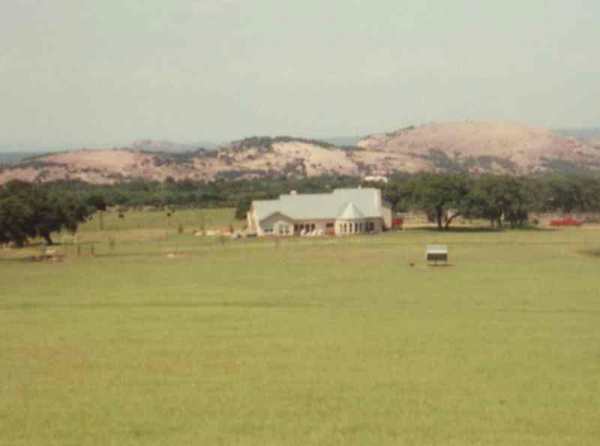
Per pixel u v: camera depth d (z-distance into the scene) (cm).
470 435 6962
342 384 8662
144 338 11575
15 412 7781
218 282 18550
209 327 12450
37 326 12862
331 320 13012
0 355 10481
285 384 8688
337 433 7038
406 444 6750
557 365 9506
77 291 17388
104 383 8862
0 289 17988
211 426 7256
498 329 11994
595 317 13088
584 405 7806
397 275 19450
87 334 12006
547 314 13412
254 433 7062
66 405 8006
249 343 11050
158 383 8819
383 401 7988
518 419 7388
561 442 6775
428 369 9338
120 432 7138
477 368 9375
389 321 12838
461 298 15425
